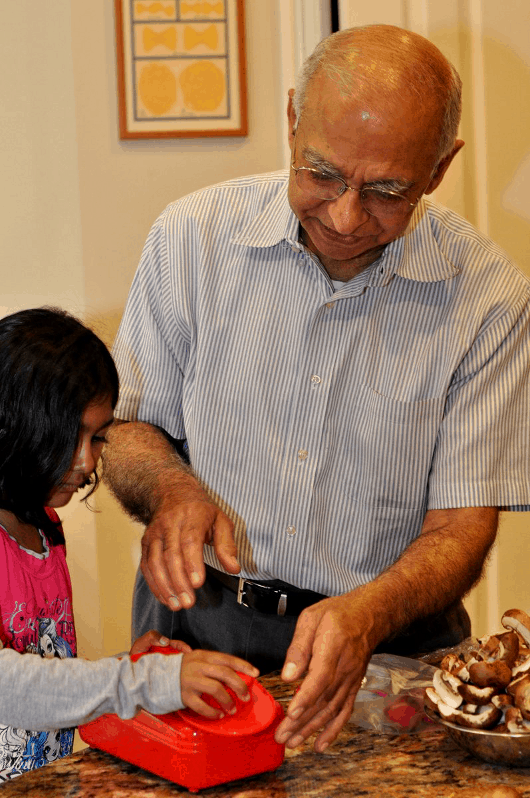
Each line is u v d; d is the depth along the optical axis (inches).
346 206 47.3
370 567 56.9
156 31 95.7
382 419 55.1
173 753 38.6
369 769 40.3
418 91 46.9
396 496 56.1
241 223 57.9
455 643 58.6
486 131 90.8
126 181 98.3
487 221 92.4
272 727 40.0
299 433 55.7
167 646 47.1
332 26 94.0
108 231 99.0
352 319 55.2
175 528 48.8
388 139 46.0
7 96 97.1
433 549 50.9
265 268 56.6
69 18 96.2
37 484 47.1
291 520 55.6
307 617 43.2
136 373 60.7
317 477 55.4
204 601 59.2
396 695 45.6
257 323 56.5
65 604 52.9
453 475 55.1
